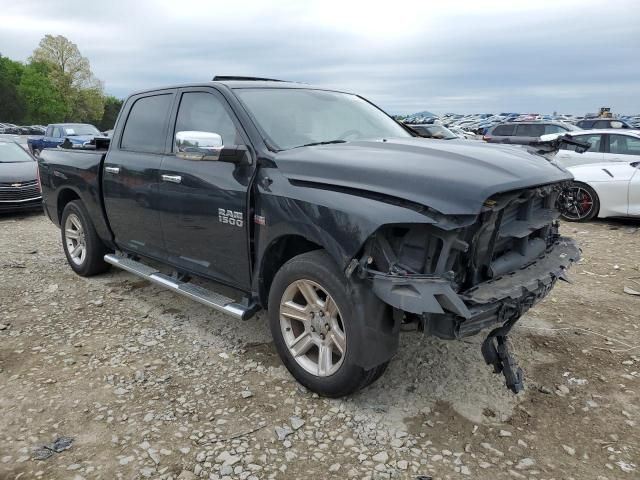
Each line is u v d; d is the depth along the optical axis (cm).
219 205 370
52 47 8744
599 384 346
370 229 271
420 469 265
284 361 343
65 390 338
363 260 279
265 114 379
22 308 482
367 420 305
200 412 314
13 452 278
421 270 275
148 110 471
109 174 490
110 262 512
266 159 345
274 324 342
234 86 400
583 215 914
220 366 370
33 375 357
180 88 439
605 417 310
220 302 380
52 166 586
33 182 1012
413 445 283
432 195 267
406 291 263
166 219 426
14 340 412
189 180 394
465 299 272
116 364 373
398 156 311
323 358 320
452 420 306
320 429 296
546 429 298
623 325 441
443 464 269
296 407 318
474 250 285
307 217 304
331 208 292
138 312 471
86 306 487
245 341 410
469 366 367
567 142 434
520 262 328
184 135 344
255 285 362
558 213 367
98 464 269
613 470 264
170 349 397
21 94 8219
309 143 374
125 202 474
